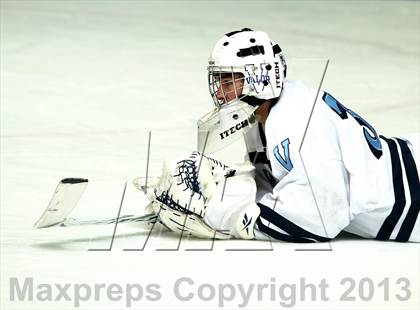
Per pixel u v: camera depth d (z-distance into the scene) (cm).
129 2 3512
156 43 2872
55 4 3441
